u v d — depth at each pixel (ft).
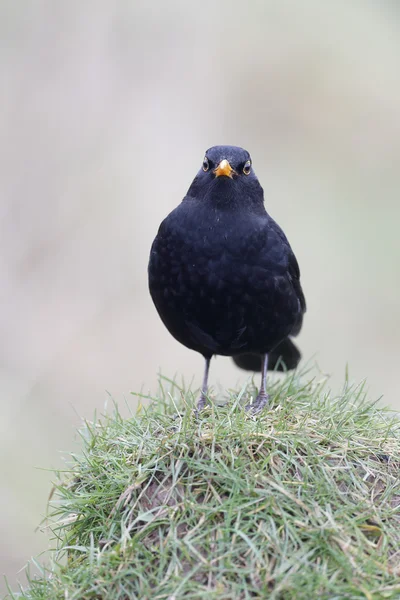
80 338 48.19
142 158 53.62
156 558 16.67
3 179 50.03
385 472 18.37
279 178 61.98
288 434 18.81
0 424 43.78
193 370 48.67
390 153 64.13
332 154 63.62
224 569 16.10
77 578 16.93
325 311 56.29
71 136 51.93
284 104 63.93
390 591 15.55
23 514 38.37
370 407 21.33
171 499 17.67
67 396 46.65
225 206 25.81
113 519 17.78
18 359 47.29
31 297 48.55
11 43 51.93
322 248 59.67
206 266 25.59
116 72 54.34
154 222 51.62
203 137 57.82
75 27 53.06
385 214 61.67
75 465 19.81
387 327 55.98
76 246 49.93
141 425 20.42
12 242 49.24
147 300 49.88
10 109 51.19
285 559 16.20
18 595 17.66
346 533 16.66
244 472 17.87
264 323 26.32
